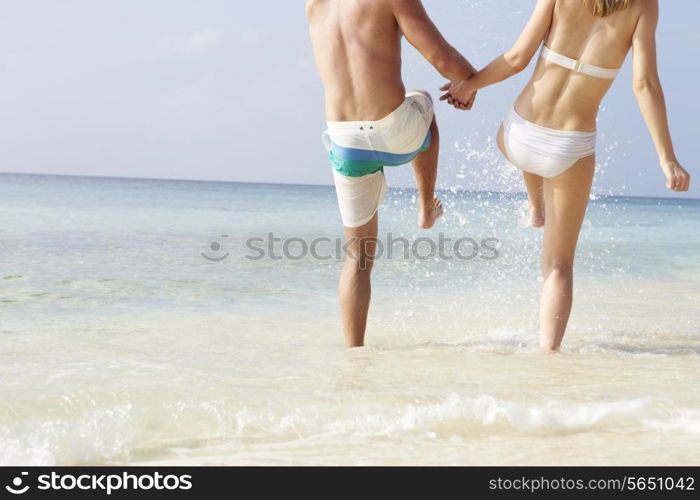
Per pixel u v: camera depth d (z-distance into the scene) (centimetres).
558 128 381
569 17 374
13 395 274
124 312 500
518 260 945
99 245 961
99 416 259
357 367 344
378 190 406
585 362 363
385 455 243
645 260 1059
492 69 392
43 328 434
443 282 723
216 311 518
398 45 387
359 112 382
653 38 370
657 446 253
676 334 468
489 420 271
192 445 248
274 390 295
